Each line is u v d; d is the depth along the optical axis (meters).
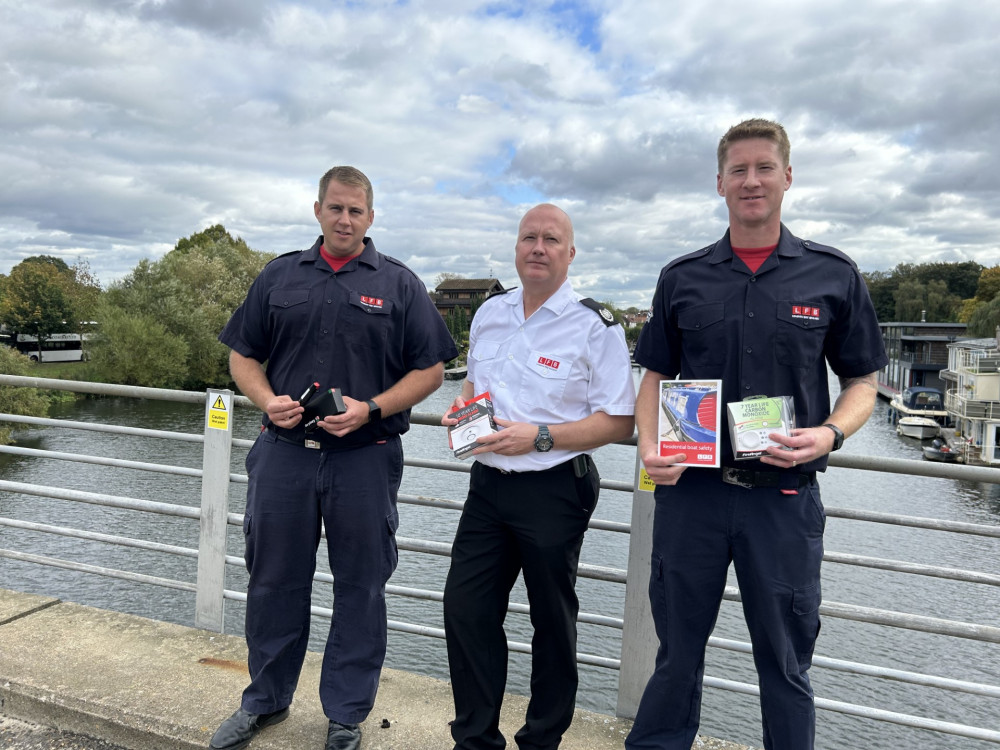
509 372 2.00
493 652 1.98
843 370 1.80
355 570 2.14
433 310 2.24
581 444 1.91
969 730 2.04
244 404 2.74
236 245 78.50
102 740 2.25
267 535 2.11
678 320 1.82
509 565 2.02
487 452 1.92
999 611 13.00
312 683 2.48
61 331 63.41
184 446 23.36
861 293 1.73
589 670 10.33
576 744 2.18
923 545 16.52
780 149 1.70
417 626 2.65
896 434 43.53
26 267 64.31
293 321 2.10
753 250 1.76
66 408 30.94
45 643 2.67
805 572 1.71
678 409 1.73
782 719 1.74
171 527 15.61
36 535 14.91
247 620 2.18
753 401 1.64
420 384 2.17
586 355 1.95
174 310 41.84
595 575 2.37
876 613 2.12
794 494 1.71
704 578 1.78
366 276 2.15
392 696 2.43
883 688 10.90
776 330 1.70
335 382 2.11
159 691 2.36
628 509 16.45
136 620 2.90
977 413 36.88
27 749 2.19
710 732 9.46
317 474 2.10
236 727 2.10
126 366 39.09
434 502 2.55
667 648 1.85
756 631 1.74
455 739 1.97
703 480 1.77
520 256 1.96
